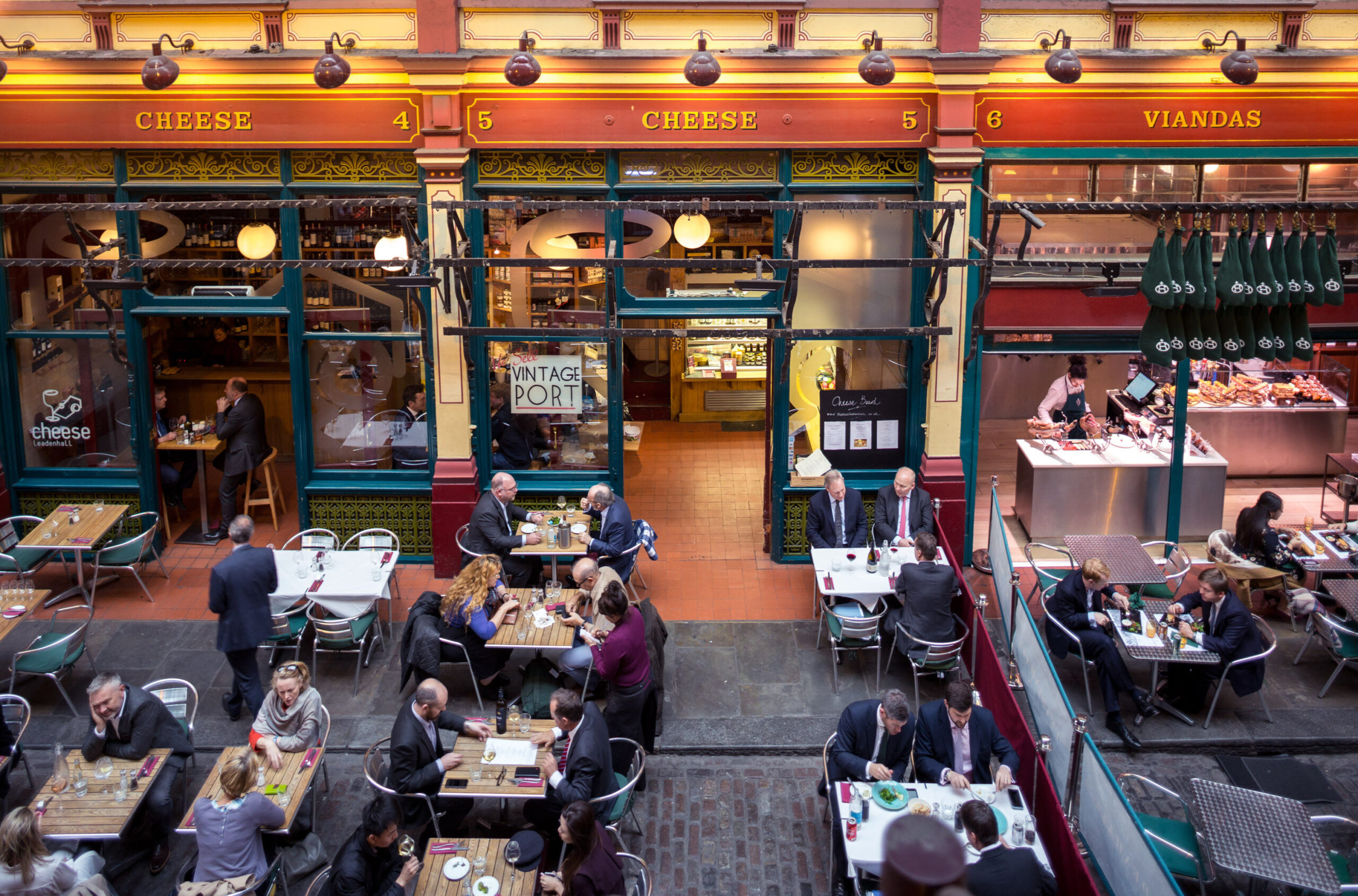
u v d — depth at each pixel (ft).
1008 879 20.26
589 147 34.88
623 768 27.25
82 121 34.86
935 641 30.32
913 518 35.42
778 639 34.63
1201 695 30.58
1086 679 30.78
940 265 29.99
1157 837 24.11
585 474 38.55
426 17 33.30
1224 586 29.58
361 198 31.99
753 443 52.16
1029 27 34.24
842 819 22.77
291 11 33.91
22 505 39.29
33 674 29.84
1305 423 46.42
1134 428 43.37
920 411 38.01
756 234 37.81
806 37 34.19
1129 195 36.06
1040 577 35.42
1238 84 33.60
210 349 47.85
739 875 25.30
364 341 37.88
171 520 42.91
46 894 21.02
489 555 31.91
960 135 34.55
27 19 34.22
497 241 36.58
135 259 30.53
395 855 21.74
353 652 33.99
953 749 24.59
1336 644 31.35
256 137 34.94
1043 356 53.47
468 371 36.76
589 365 37.76
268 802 22.40
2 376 38.29
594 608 30.42
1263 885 23.84
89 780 24.25
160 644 34.06
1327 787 28.22
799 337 32.30
